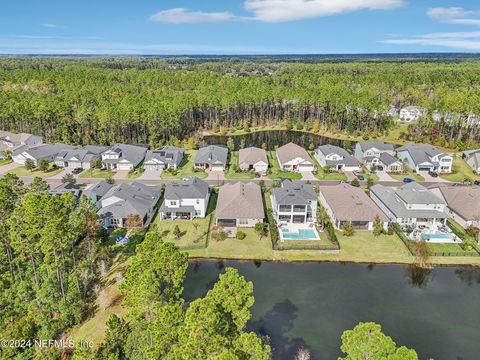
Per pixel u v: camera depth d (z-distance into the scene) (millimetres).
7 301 40531
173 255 32812
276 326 38406
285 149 94375
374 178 82500
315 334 37438
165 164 86500
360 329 24938
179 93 147125
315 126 129000
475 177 83688
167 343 26844
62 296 40688
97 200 62938
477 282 46656
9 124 117062
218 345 23656
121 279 44750
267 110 141500
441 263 50031
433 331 38188
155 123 108938
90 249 48344
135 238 54688
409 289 44938
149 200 64062
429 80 164875
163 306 30453
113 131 108938
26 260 46062
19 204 44500
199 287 44688
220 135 125625
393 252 52219
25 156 88688
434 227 58969
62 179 77438
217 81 170250
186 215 61500
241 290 29422
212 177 81875
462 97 114438
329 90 137000
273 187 73625
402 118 138500
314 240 54625
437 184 71438
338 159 87938
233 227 58719
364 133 122000
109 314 39625
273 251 52156
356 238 55688
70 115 109625
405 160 91062
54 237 37969
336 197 64000
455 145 104625
